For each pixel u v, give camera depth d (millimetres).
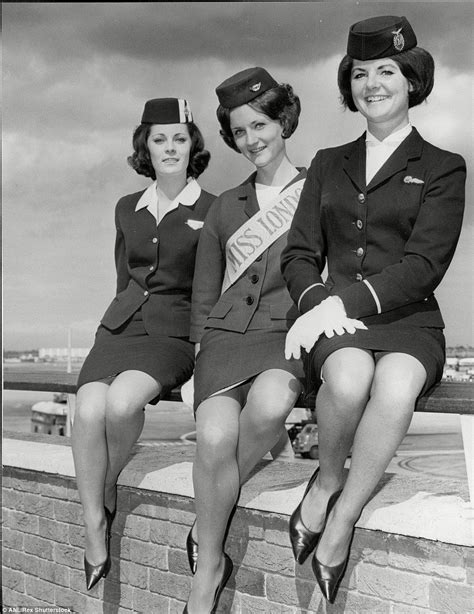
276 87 2695
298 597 2529
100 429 2818
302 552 2412
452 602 2229
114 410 2748
